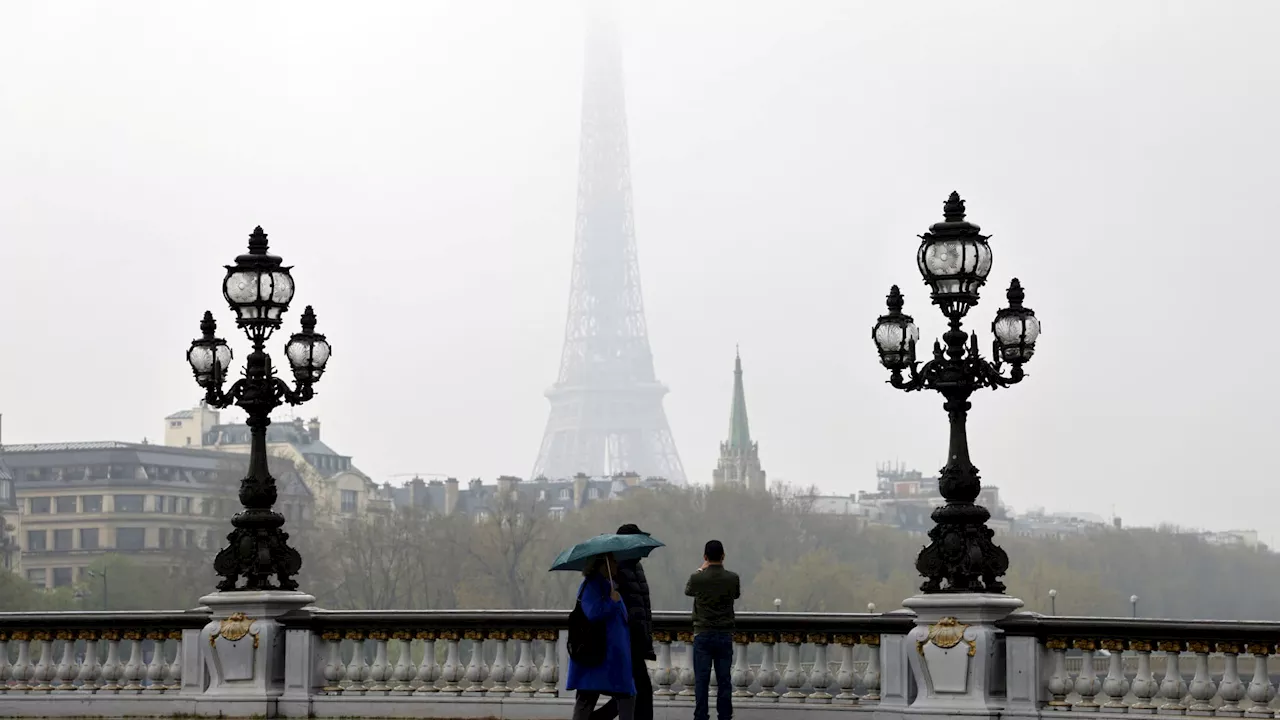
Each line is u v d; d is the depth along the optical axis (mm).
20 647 64500
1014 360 55250
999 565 55062
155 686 63281
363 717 60688
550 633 59906
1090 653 53469
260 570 62125
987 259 55438
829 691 57031
